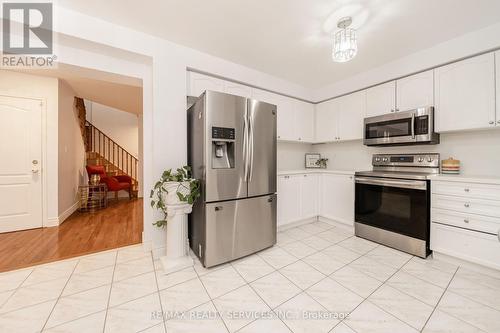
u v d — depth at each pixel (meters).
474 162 2.26
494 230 1.78
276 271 1.97
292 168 3.76
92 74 2.22
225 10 1.79
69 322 1.35
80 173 4.61
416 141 2.36
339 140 3.32
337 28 2.02
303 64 2.75
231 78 2.67
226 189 2.08
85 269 2.00
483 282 1.75
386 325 1.32
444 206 2.06
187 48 2.37
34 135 3.16
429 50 2.32
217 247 2.04
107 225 3.36
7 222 2.99
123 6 1.75
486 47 1.97
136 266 2.06
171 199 2.04
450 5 1.69
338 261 2.14
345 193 3.00
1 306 1.49
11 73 3.01
